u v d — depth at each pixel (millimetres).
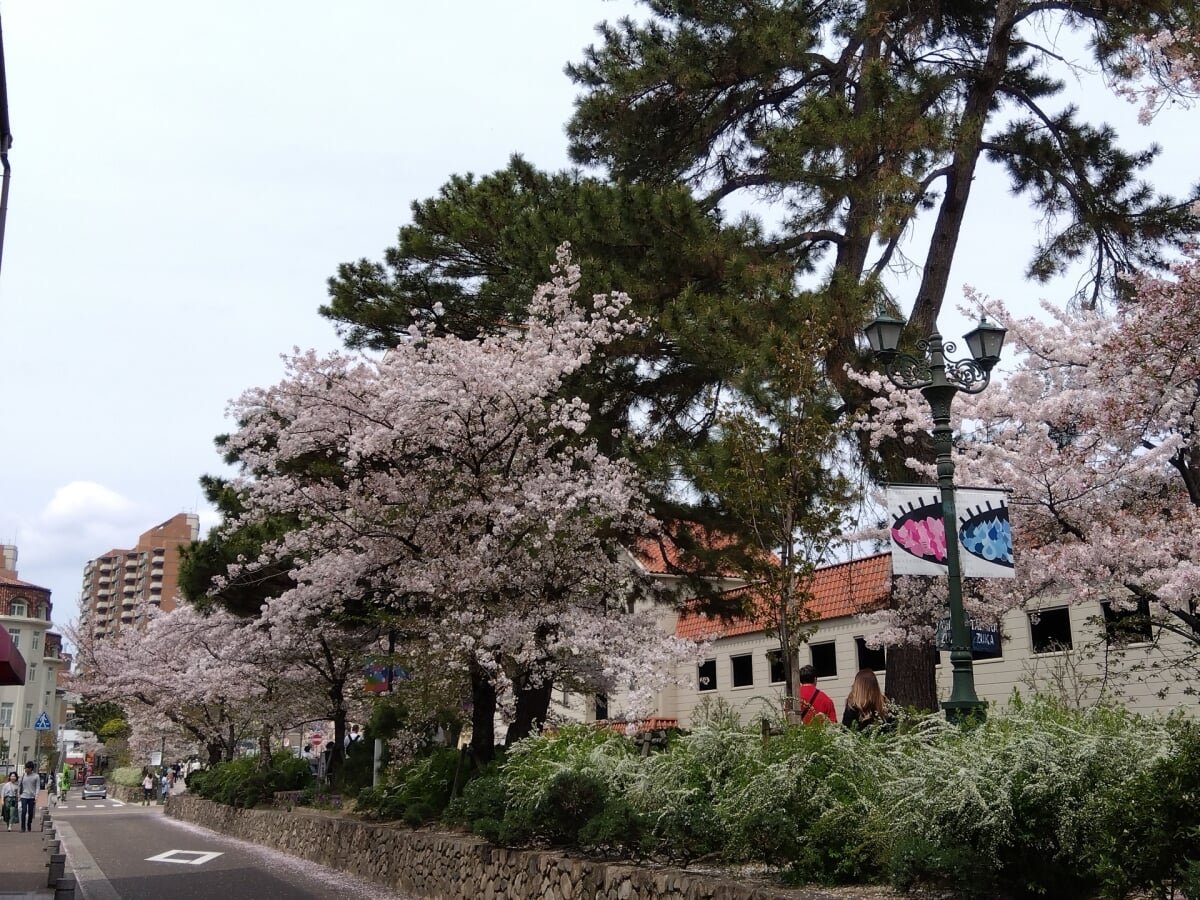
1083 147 17328
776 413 12672
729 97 17375
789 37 16000
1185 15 13977
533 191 17531
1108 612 17453
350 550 14672
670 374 15789
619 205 14961
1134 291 16125
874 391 14500
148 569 131000
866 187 15164
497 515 13641
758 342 13641
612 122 17703
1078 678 15453
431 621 13984
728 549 14484
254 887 13484
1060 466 12023
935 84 15734
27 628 103562
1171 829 5141
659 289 14984
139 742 46469
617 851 9227
